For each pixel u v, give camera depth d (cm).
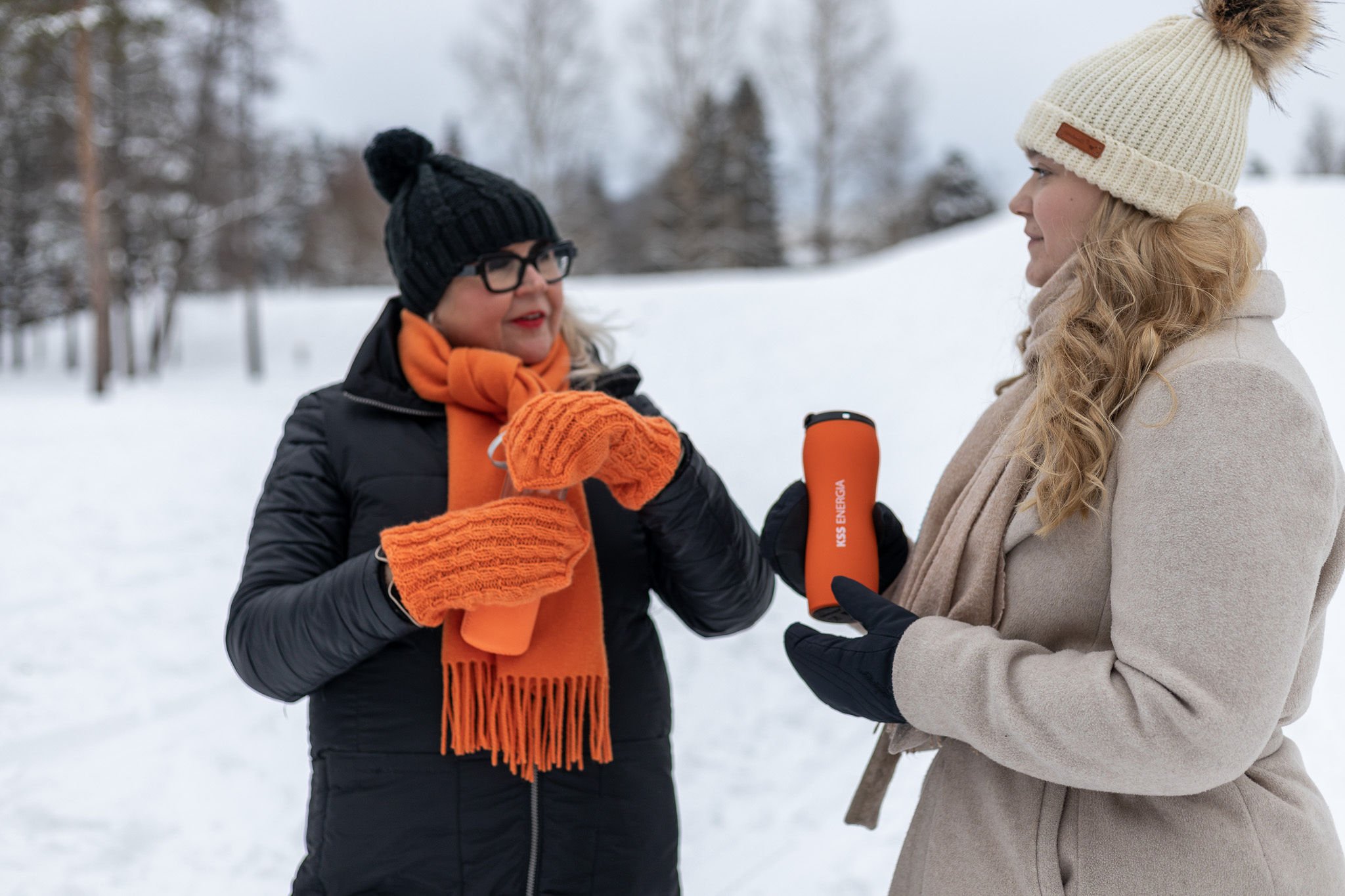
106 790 309
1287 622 90
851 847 277
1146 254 111
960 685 102
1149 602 94
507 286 162
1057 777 99
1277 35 114
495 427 158
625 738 152
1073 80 119
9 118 2039
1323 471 94
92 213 1647
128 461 827
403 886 141
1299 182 1109
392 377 162
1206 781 92
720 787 314
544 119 2133
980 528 117
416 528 128
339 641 134
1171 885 105
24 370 2417
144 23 1563
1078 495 106
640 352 1145
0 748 331
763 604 166
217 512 645
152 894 261
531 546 124
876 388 907
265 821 296
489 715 139
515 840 143
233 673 396
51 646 416
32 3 1505
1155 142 113
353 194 3509
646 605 160
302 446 158
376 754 143
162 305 2569
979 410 787
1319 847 109
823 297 1322
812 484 138
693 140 2670
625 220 3859
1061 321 115
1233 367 98
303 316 2634
